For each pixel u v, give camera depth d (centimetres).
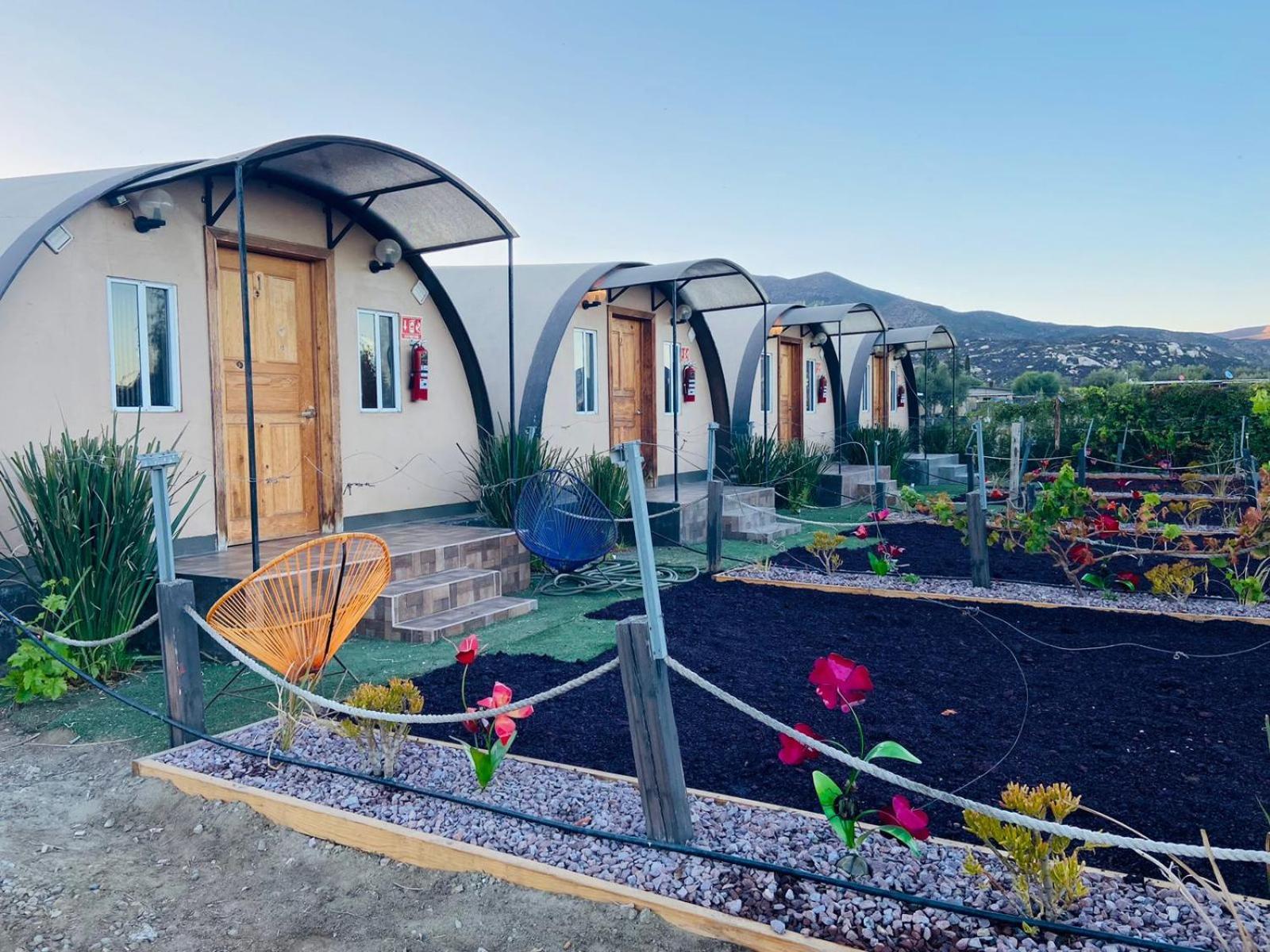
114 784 404
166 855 345
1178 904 268
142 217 661
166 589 422
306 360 820
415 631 626
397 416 901
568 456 1080
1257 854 222
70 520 545
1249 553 743
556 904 291
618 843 314
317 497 827
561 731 448
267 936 289
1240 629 644
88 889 318
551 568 867
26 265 598
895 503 1548
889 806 354
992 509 1177
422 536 809
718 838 315
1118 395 1958
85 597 543
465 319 1138
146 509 588
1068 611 711
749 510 1198
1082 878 275
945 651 607
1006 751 417
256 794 364
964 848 304
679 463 1370
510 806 348
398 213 836
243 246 581
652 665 306
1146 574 736
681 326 1359
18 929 293
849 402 1944
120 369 659
